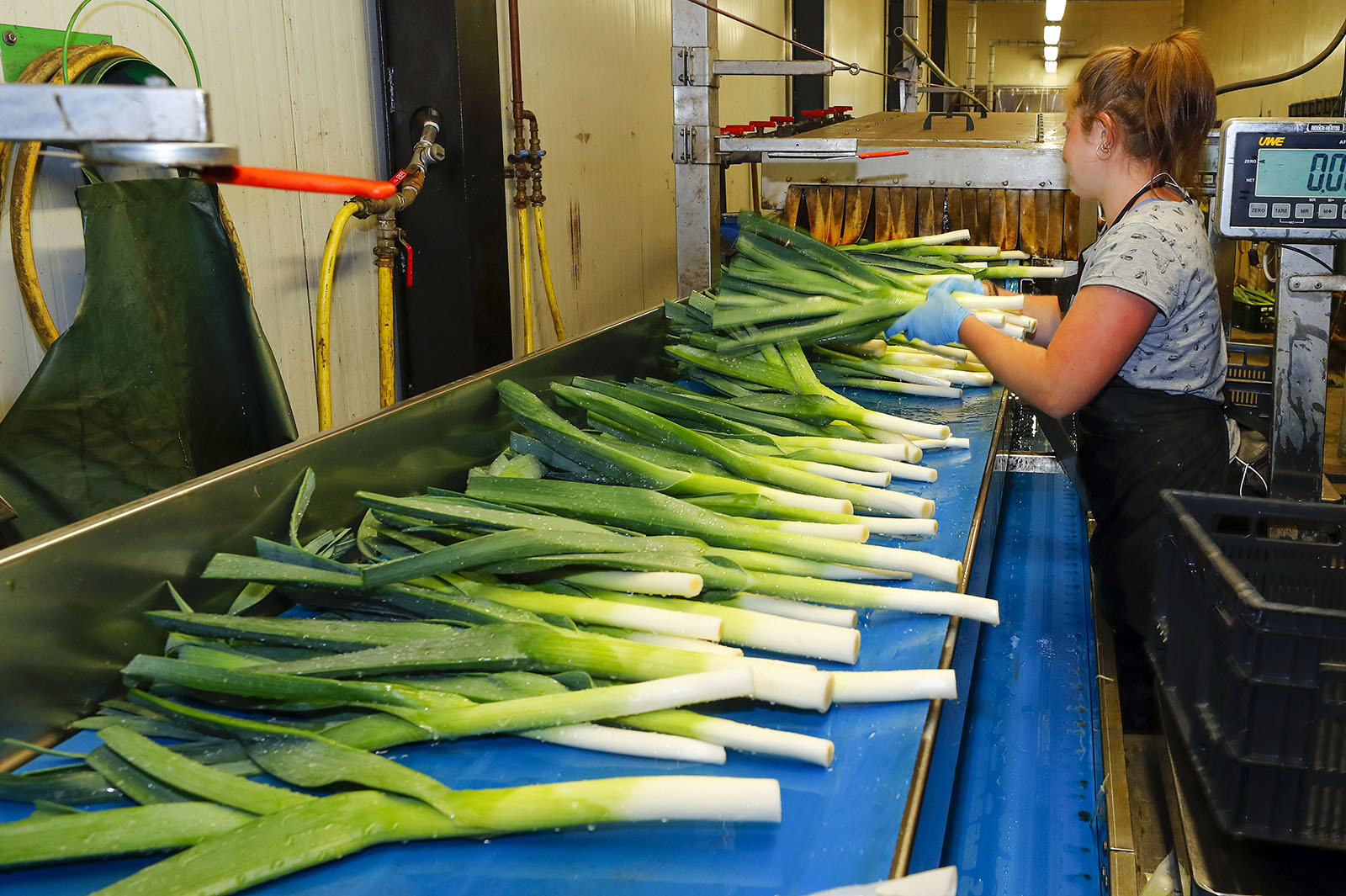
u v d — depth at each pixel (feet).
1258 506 3.42
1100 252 5.16
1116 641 5.67
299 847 2.34
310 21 9.57
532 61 13.50
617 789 2.44
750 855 2.37
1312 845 2.69
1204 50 5.24
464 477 5.01
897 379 6.61
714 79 8.88
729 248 11.32
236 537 3.71
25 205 6.57
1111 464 5.58
